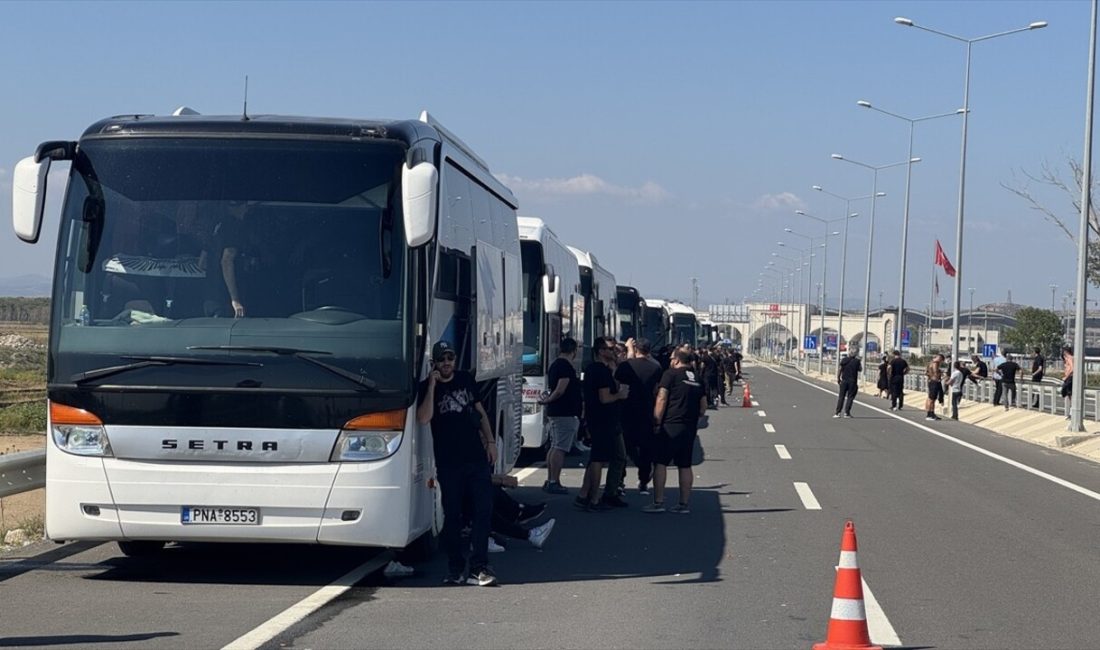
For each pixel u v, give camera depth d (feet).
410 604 30.58
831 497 56.03
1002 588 33.83
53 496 31.22
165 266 31.89
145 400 30.96
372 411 31.17
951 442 94.63
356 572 34.86
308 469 30.94
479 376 42.45
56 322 31.58
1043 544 42.24
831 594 32.55
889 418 125.39
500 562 37.60
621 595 32.19
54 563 35.83
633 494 57.11
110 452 31.04
